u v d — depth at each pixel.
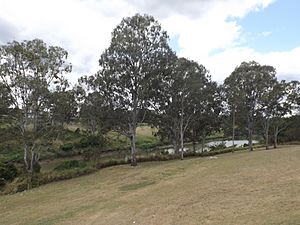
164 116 49.16
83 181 32.72
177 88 46.19
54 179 33.97
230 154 47.22
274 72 60.66
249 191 18.72
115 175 34.75
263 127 60.62
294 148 47.44
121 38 39.91
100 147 56.78
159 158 47.16
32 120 35.50
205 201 17.66
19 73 33.84
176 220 14.81
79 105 43.91
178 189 22.73
